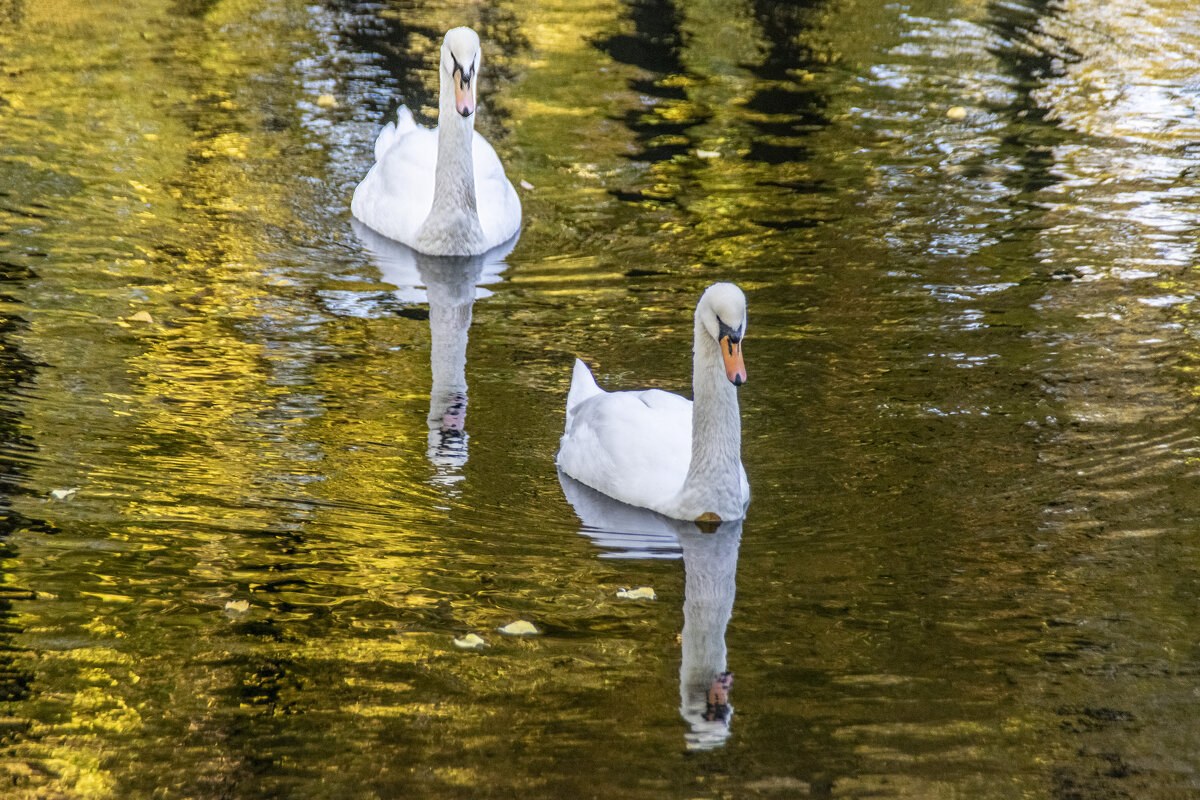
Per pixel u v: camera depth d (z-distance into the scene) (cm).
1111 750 911
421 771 884
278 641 1022
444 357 1536
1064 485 1249
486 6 3011
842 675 993
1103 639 1031
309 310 1656
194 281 1717
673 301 1694
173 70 2502
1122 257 1809
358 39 2736
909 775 884
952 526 1187
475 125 2306
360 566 1127
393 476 1279
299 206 1992
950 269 1772
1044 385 1446
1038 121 2381
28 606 1053
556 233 1927
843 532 1188
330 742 912
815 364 1501
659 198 2036
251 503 1218
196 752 896
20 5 2850
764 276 1758
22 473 1245
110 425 1344
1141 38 2934
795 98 2484
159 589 1082
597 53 2716
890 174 2125
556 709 952
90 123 2230
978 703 956
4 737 907
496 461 1323
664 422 1302
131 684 967
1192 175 2130
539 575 1125
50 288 1664
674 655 1015
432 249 1850
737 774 883
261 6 2939
